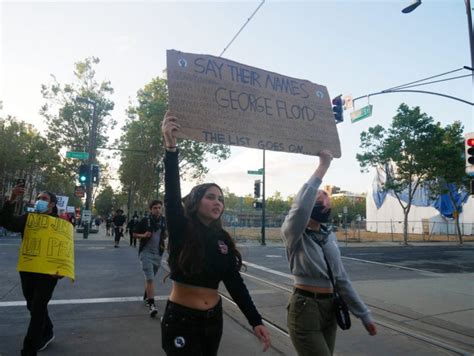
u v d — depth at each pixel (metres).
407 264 15.86
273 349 5.05
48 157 39.28
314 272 3.05
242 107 3.32
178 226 2.61
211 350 2.55
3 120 38.88
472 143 11.45
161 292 8.59
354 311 3.17
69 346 4.96
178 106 3.06
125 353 4.76
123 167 51.97
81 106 39.22
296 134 3.53
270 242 30.44
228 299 7.96
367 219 66.31
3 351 4.75
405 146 31.61
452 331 6.05
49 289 4.36
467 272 13.49
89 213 27.69
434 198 36.34
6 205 4.39
